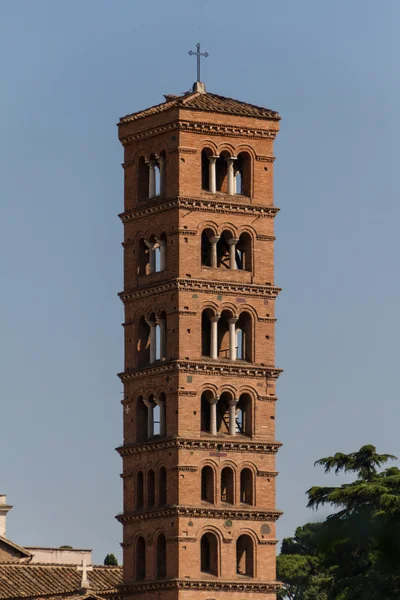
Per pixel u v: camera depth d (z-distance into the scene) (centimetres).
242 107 15625
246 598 14925
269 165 15688
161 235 15350
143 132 15638
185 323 15000
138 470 15412
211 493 15000
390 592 14912
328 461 17350
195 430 14950
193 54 15962
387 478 16100
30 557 18450
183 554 14688
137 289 15550
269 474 15275
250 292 15400
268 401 15412
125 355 15725
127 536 15438
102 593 15450
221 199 15350
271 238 15575
